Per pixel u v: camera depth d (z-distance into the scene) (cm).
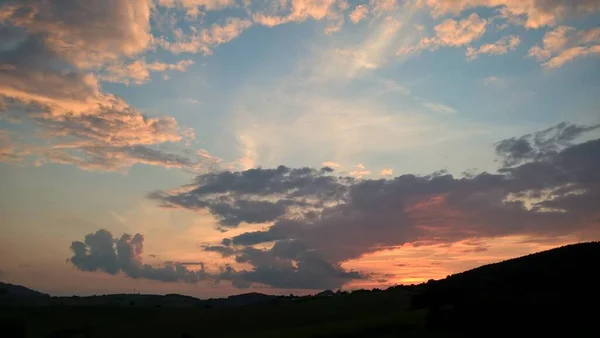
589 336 3938
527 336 4331
